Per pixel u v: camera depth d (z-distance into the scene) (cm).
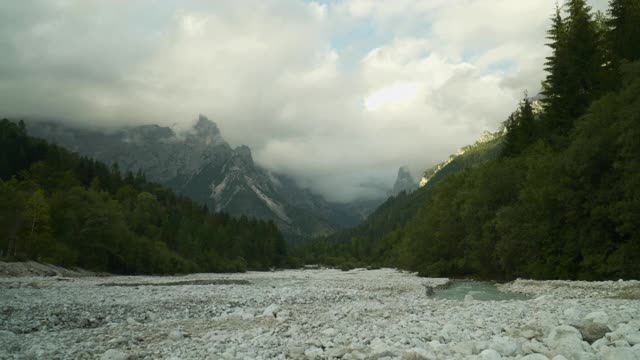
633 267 3488
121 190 14762
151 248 10012
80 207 8794
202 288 3788
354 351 961
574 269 4191
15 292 3173
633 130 3319
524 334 1105
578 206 4069
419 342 1082
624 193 3631
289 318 1855
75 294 3056
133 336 1437
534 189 4588
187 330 1606
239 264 14000
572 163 4031
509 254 4859
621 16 6109
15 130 14600
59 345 1313
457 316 1720
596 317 1238
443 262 6869
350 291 3450
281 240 18625
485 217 5650
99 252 8531
